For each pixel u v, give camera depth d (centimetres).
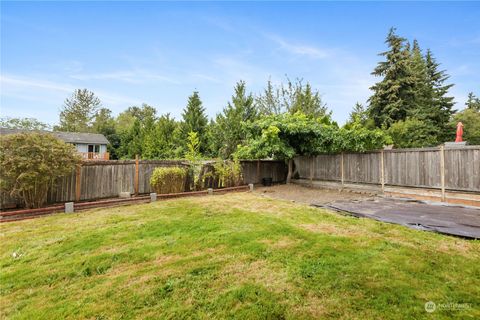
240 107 1647
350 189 931
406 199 717
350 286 246
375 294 232
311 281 257
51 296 238
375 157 854
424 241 367
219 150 1595
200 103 1945
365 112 2036
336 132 926
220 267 292
